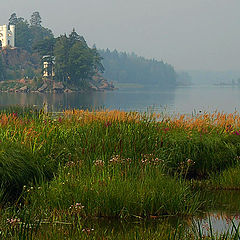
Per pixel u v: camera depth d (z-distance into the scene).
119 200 24.27
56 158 31.12
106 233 21.03
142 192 25.03
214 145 36.97
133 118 39.28
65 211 23.61
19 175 26.75
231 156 36.69
